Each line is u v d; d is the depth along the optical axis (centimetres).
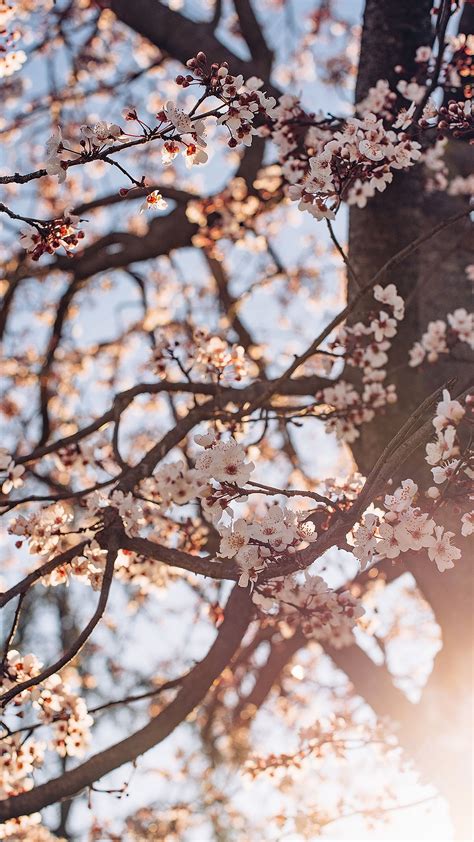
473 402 277
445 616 501
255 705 849
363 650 645
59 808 1122
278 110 477
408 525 293
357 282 396
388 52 527
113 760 438
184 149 314
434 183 561
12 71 431
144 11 673
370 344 502
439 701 547
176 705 454
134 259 777
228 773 988
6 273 854
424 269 541
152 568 495
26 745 404
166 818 987
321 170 337
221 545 308
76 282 812
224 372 484
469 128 375
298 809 601
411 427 306
